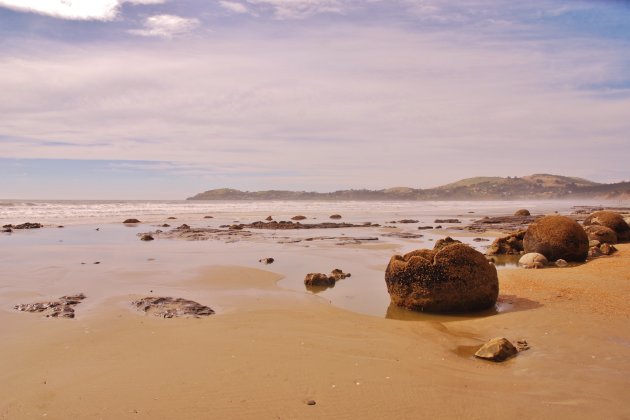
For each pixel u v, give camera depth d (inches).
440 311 413.7
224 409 220.1
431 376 261.0
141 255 755.4
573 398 232.7
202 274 579.2
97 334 331.3
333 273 590.9
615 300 422.3
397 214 2454.5
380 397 233.1
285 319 377.1
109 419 210.5
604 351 297.9
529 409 221.3
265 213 2367.1
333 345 313.0
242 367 271.0
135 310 397.7
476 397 233.8
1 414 215.6
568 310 393.4
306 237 1114.1
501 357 287.7
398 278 431.5
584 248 676.7
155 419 210.7
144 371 264.4
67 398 231.3
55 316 376.5
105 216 1823.3
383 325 364.5
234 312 398.9
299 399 230.5
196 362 278.5
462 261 411.8
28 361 280.4
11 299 432.8
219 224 1555.1
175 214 2116.1
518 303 430.9
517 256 770.8
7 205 2368.4
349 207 3417.8
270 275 582.2
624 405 224.8
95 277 550.6
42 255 733.3
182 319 372.5
